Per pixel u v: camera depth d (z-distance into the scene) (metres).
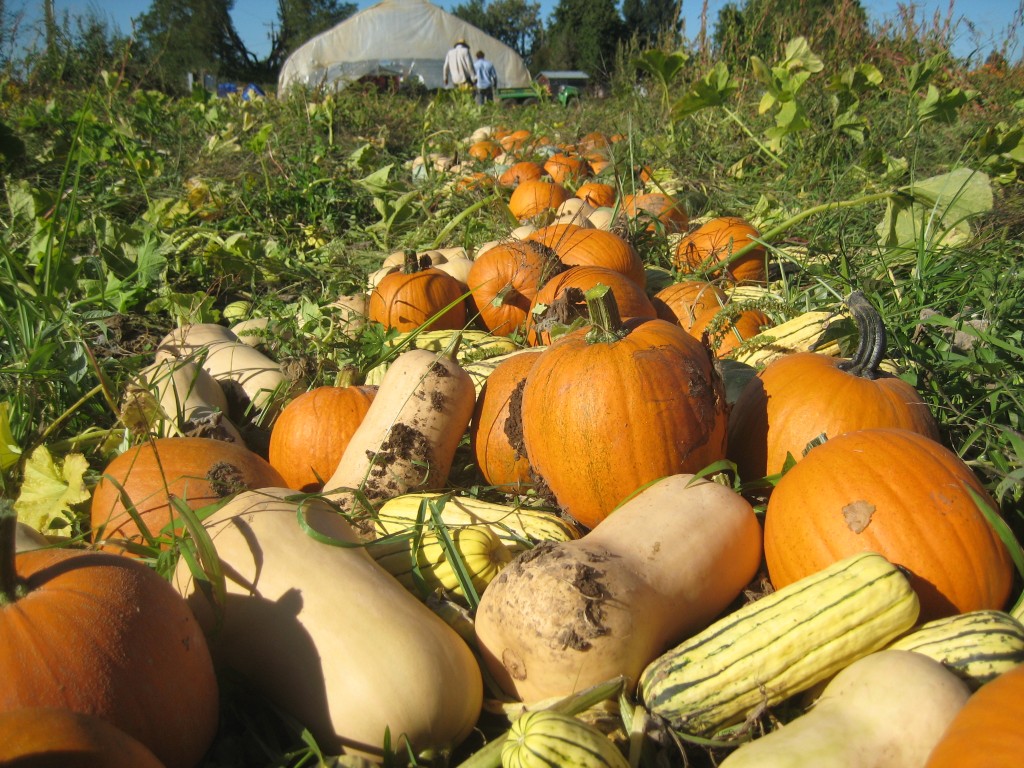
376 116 17.42
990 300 4.51
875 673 1.98
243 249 6.94
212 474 3.02
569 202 8.16
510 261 5.18
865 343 3.17
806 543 2.50
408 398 3.39
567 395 2.95
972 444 3.51
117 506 2.94
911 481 2.46
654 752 2.13
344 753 2.11
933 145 10.12
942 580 2.35
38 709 1.57
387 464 3.33
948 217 5.86
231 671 2.29
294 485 3.71
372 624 2.18
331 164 11.48
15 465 3.67
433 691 2.12
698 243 6.40
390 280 5.48
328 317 5.58
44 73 8.10
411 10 38.44
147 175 10.18
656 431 2.88
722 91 9.21
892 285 4.78
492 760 1.99
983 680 2.02
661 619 2.38
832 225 7.26
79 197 8.39
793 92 8.84
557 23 55.06
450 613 2.54
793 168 9.27
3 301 4.75
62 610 1.81
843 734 1.90
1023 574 2.40
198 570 2.23
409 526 2.92
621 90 14.26
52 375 3.97
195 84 18.52
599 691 2.18
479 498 3.56
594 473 2.93
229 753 2.15
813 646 2.12
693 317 4.88
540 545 2.45
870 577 2.16
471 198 9.38
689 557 2.49
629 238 6.42
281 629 2.19
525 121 17.33
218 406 4.32
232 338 5.05
